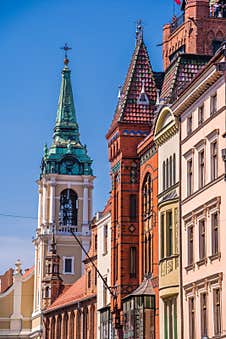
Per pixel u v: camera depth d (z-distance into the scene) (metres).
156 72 85.06
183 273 67.69
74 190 170.12
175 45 91.00
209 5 87.25
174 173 71.19
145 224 78.88
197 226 65.31
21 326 169.75
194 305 65.19
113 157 84.25
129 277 80.44
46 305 147.88
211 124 63.62
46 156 171.75
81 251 164.38
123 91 85.19
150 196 77.88
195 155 66.62
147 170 78.50
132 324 75.75
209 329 62.06
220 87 62.25
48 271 150.50
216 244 62.16
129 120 81.94
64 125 176.12
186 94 68.06
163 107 73.25
